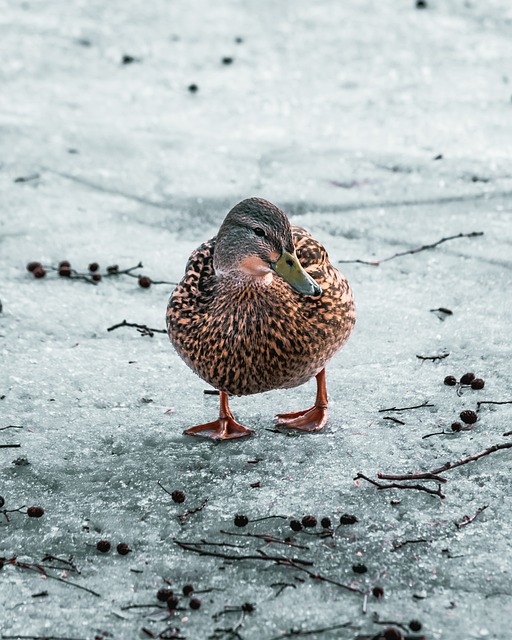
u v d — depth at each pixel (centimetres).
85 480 866
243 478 859
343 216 1355
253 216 852
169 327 909
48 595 730
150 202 1417
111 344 1087
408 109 1688
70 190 1445
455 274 1195
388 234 1303
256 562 757
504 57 1898
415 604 704
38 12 2161
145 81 1853
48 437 927
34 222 1350
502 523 782
